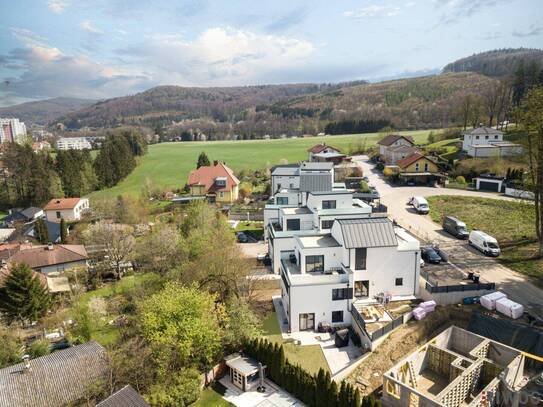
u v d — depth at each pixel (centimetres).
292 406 3216
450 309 4022
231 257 5109
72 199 10662
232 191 9719
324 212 5522
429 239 5841
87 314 4500
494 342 3362
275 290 5050
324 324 4094
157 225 7562
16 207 12512
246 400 3303
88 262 6862
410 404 2872
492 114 13125
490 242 5203
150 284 5331
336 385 2992
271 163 13988
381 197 8119
